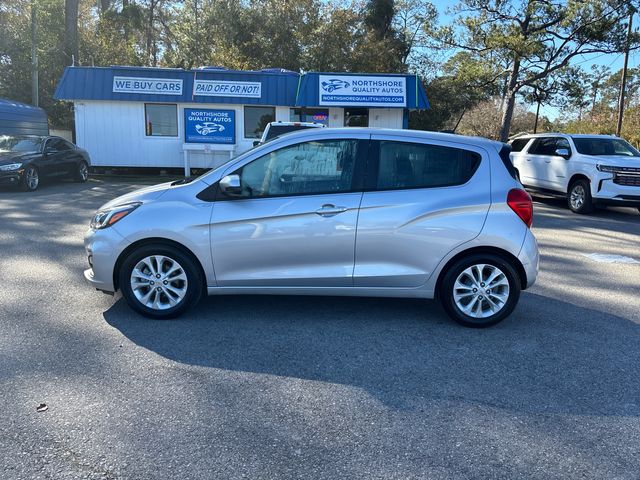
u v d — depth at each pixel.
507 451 3.09
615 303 5.95
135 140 19.61
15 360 4.08
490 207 4.86
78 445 3.02
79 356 4.18
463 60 30.66
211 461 2.92
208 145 19.50
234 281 4.90
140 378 3.84
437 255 4.86
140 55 30.94
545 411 3.54
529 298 6.06
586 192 12.72
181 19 33.03
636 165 12.30
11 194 13.80
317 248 4.84
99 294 5.70
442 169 4.95
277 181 4.88
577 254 8.46
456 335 4.83
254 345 4.49
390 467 2.91
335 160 4.90
